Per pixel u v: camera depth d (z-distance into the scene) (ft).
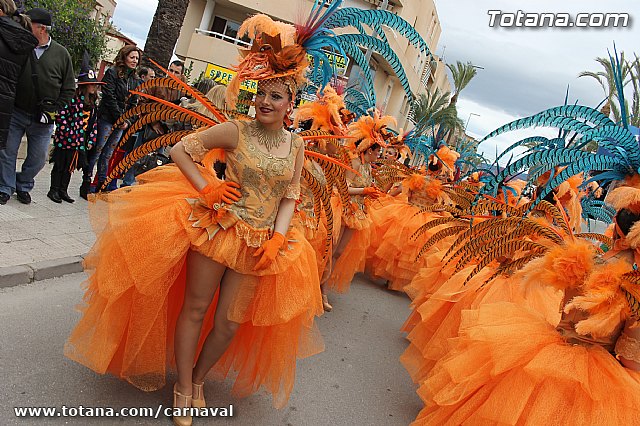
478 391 11.23
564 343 10.96
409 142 30.55
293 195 11.94
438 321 16.57
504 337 11.07
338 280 23.53
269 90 11.19
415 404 15.81
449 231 15.56
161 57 29.63
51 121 22.15
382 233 28.99
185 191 11.76
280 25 11.87
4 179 21.53
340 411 14.21
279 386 12.70
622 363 10.65
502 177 12.25
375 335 21.11
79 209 24.63
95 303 11.44
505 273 15.78
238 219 11.14
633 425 9.87
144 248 10.71
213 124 12.38
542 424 10.09
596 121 11.78
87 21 68.80
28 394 11.07
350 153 22.65
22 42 19.19
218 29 82.58
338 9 12.23
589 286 10.50
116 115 26.23
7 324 13.56
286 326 12.12
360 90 23.85
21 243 18.21
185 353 11.59
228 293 11.49
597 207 18.67
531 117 11.84
